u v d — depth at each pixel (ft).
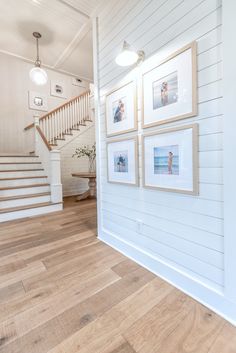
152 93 5.55
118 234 7.48
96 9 7.50
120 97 6.82
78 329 3.97
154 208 5.82
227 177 3.96
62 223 10.63
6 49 10.60
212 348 3.54
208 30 4.15
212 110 4.18
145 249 6.26
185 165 4.78
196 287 4.75
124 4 6.42
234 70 3.72
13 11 7.91
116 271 6.03
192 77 4.44
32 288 5.26
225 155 3.97
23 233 9.20
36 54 11.02
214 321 4.12
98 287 5.28
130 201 6.77
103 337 3.79
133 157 6.42
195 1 4.37
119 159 7.09
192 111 4.50
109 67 7.31
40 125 17.61
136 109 6.16
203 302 4.62
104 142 7.97
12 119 18.90
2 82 18.28
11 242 8.21
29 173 14.64
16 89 19.04
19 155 15.88
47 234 9.08
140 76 5.94
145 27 5.66
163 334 3.84
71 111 20.06
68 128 19.80
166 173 5.30
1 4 7.57
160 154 5.45
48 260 6.73
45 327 4.01
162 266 5.64
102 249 7.54
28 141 18.62
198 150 4.48
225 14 3.77
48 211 12.88
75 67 12.42
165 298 4.83
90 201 16.42
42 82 10.82
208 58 4.18
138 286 5.30
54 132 18.69
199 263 4.68
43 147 15.37
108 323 4.10
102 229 8.39
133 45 6.11
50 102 21.16
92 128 21.33
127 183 6.74
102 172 8.25
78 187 20.20
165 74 5.12
